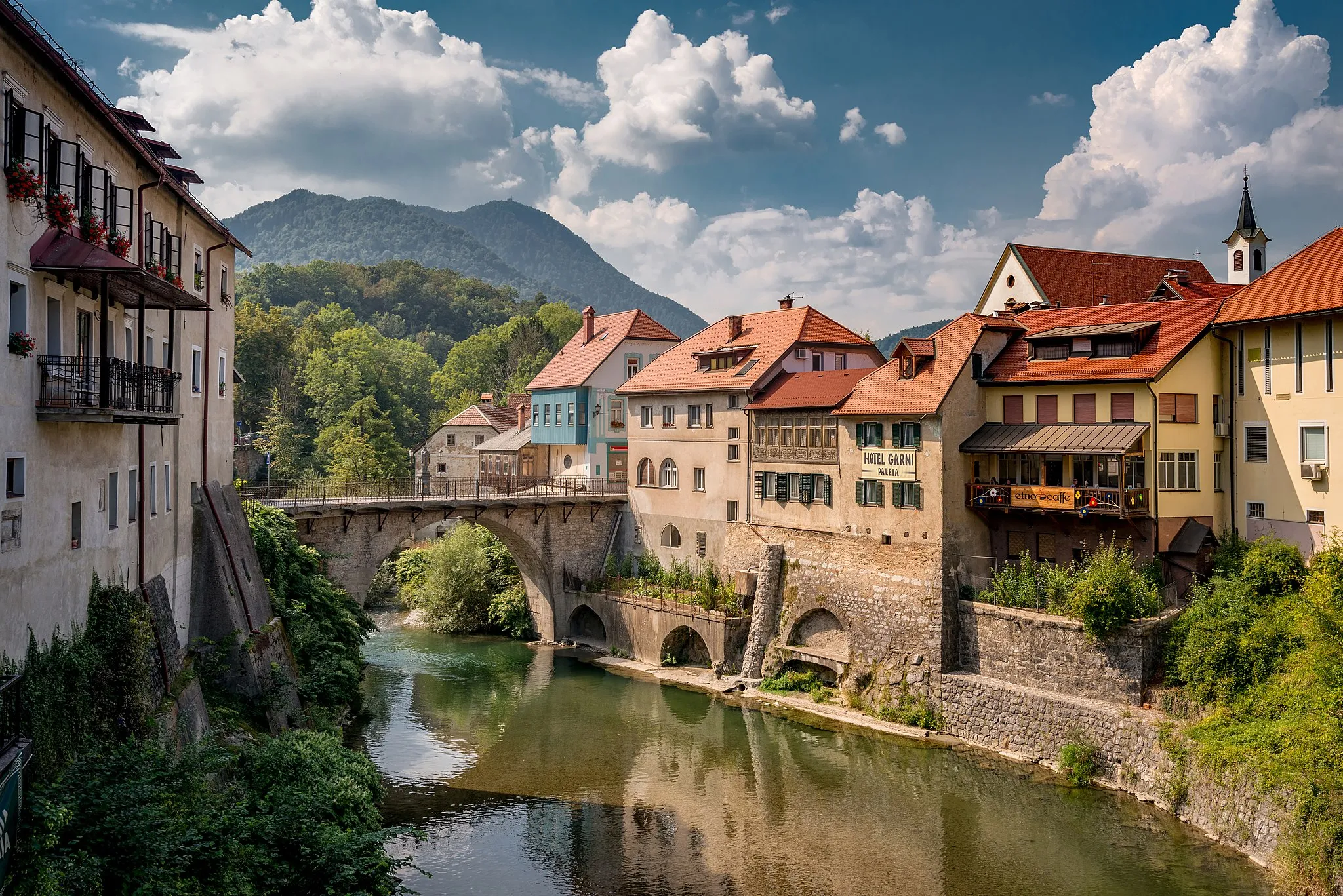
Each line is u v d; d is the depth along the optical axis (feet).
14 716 48.80
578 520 190.49
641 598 171.32
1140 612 111.55
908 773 114.93
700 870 91.61
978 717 123.95
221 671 97.71
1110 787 107.65
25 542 58.03
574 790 111.14
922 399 135.74
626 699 147.74
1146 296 165.89
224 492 115.96
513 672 164.45
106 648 69.21
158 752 62.95
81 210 68.33
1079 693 115.44
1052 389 129.80
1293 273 118.73
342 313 433.89
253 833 67.46
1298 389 113.91
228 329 122.11
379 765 117.80
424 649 182.09
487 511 177.99
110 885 50.83
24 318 58.95
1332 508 109.91
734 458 170.91
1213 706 102.27
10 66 56.13
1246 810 91.09
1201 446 122.93
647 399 190.08
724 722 135.85
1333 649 91.91
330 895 65.62
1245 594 109.09
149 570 84.69
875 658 137.80
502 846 95.96
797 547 152.97
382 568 236.84
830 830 100.22
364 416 282.15
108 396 62.59
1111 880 87.81
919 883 89.04
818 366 174.70
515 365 373.81
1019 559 133.59
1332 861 79.51
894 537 139.95
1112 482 123.24
